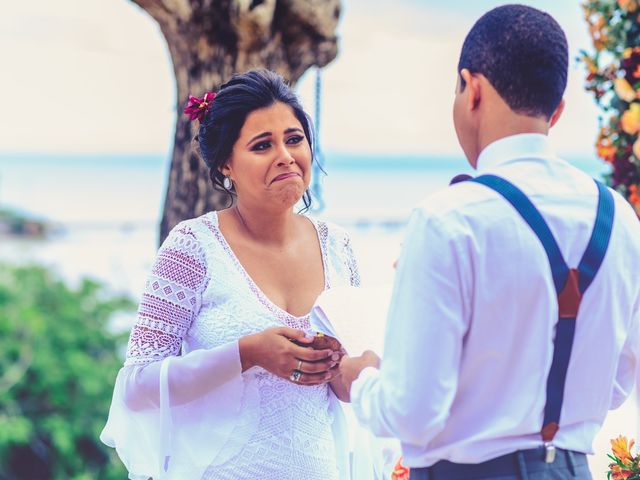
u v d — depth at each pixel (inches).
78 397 523.8
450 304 77.2
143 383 109.4
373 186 1045.2
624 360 89.1
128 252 875.4
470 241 77.5
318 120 135.0
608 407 84.9
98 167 1125.7
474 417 80.4
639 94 132.3
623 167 137.8
